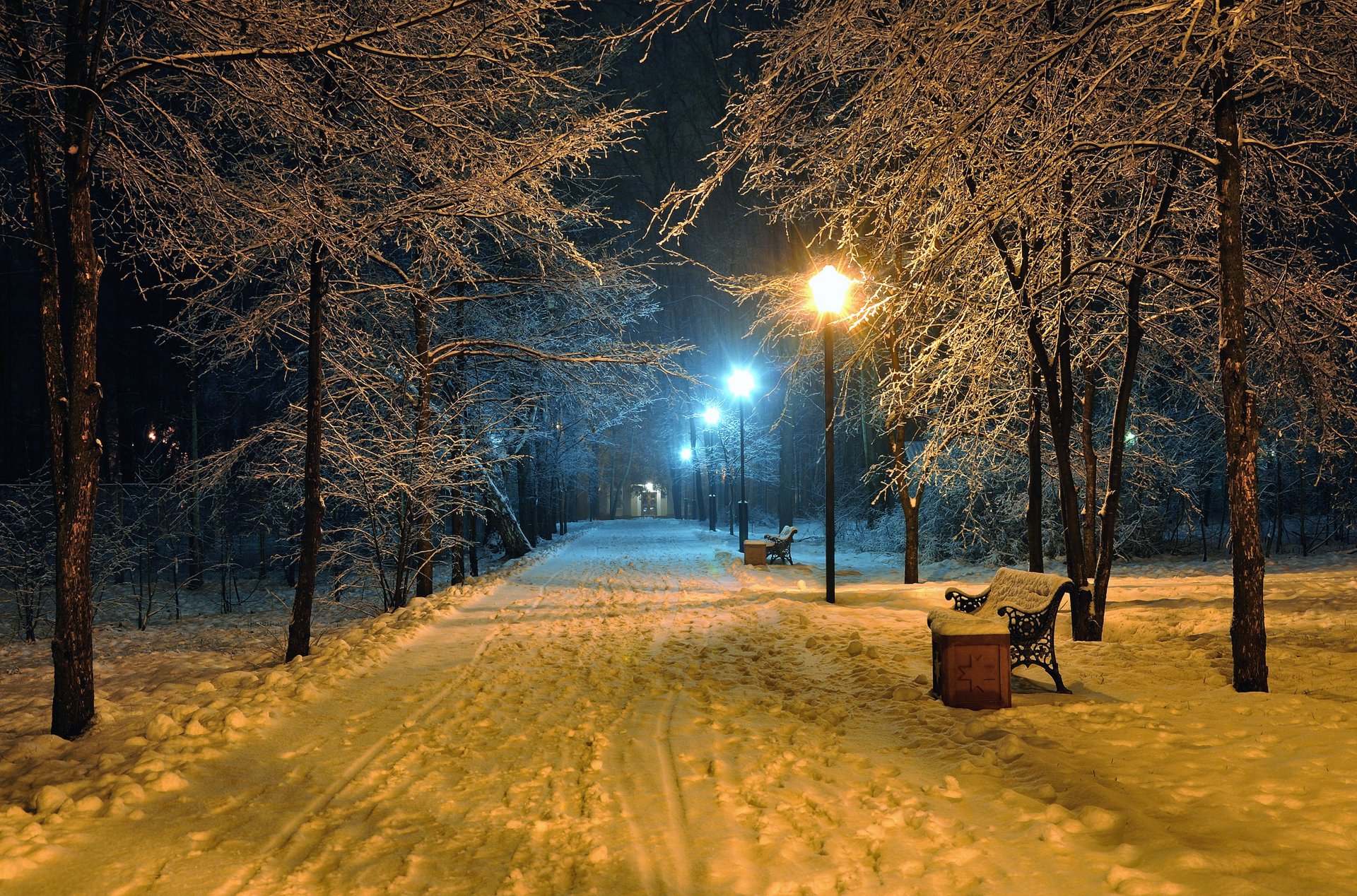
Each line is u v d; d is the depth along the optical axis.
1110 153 7.35
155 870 3.62
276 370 24.00
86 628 6.71
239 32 7.18
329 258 9.98
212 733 5.82
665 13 6.53
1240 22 4.93
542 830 4.04
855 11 6.47
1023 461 18.84
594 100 17.25
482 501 26.58
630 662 8.67
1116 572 18.83
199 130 9.09
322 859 3.75
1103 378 15.12
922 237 9.00
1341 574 14.84
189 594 24.81
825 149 8.02
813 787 4.55
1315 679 6.32
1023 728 5.35
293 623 10.09
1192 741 4.76
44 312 6.80
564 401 22.17
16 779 5.24
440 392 19.09
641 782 4.74
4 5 7.02
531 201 10.38
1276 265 8.96
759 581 17.91
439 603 13.92
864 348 7.64
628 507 87.44
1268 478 21.94
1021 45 5.81
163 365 31.98
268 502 18.70
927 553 22.58
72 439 6.68
